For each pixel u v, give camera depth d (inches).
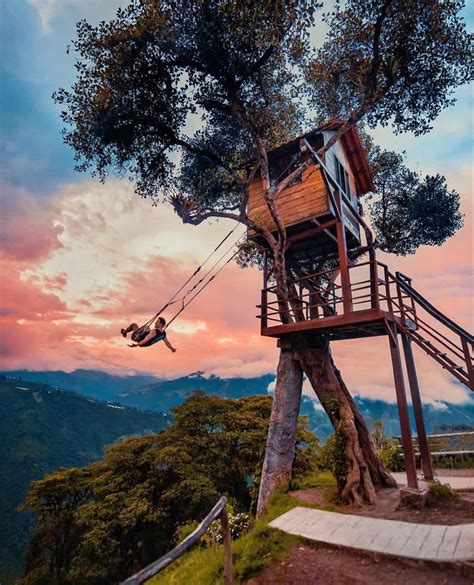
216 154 557.6
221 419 912.9
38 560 987.3
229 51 414.3
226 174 575.5
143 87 440.1
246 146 557.0
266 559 221.9
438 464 478.6
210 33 390.0
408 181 669.3
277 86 492.7
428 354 346.6
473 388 315.9
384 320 346.3
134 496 802.8
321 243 539.2
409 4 366.6
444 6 372.5
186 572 255.8
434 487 303.7
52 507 1005.2
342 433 362.3
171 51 411.2
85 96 429.7
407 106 449.1
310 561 213.3
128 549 840.3
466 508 271.1
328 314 542.3
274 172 534.6
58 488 981.2
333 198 425.4
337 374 444.1
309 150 414.9
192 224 487.2
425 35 385.1
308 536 237.9
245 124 451.8
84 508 826.2
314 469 510.6
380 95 395.9
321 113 540.1
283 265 442.9
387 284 376.2
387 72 382.6
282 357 463.5
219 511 175.6
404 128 471.5
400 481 394.6
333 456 358.9
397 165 684.7
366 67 405.4
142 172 526.3
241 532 354.3
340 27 429.1
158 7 383.6
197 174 578.6
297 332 436.8
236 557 235.3
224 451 861.2
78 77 421.1
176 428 943.0
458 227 641.0
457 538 211.3
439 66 408.5
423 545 207.2
